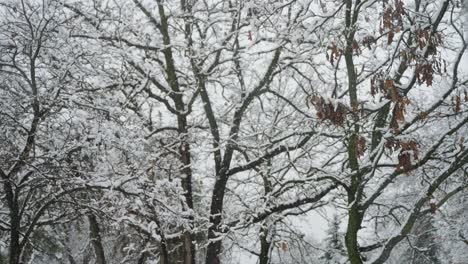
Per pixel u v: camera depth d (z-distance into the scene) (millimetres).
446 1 7918
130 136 10305
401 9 7875
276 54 12523
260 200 12906
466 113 10133
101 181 9836
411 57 7906
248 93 13117
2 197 10766
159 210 10797
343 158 13023
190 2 13766
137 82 12781
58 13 10547
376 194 8758
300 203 11773
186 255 12203
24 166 9836
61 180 9695
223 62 13445
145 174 10672
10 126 9508
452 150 9289
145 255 14680
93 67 11094
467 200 15766
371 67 10914
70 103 9625
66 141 9508
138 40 13555
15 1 10312
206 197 14570
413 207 8812
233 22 13680
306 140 12320
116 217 10594
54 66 10289
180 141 12727
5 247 10195
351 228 8609
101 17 12445
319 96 7719
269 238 13992
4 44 10281
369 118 9602
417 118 8695
